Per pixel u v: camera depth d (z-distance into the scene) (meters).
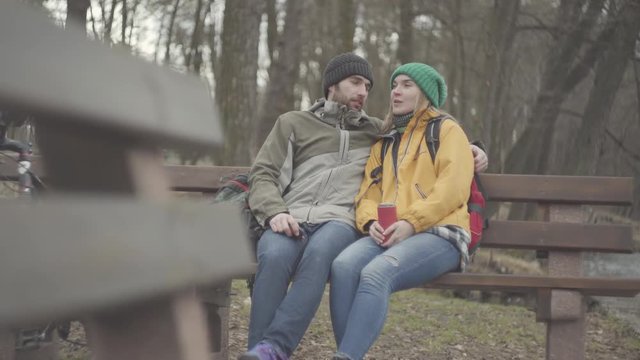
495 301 6.00
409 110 3.27
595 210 15.30
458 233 2.97
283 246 2.84
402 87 3.29
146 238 0.72
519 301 5.90
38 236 0.58
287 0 8.97
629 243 3.32
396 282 2.74
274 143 3.29
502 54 13.91
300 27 8.93
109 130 0.74
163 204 0.78
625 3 13.30
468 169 3.08
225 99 7.79
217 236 0.89
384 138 3.33
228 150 7.66
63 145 0.77
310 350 3.95
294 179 3.28
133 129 0.75
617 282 3.06
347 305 2.71
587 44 14.41
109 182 0.80
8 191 2.85
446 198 2.95
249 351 2.50
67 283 0.59
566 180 3.41
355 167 3.28
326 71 3.49
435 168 3.12
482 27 14.27
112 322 0.83
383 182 3.20
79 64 0.66
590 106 14.14
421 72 3.27
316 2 13.07
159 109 0.79
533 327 4.90
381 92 17.16
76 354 3.40
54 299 0.58
